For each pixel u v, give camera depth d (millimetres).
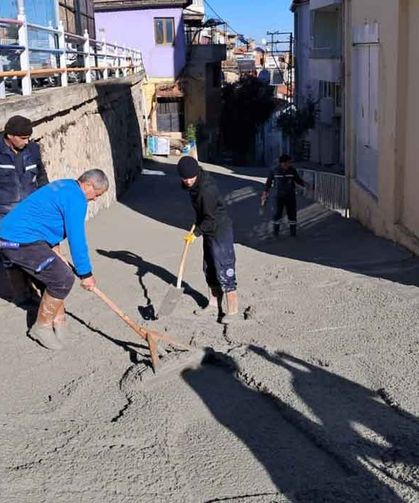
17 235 5320
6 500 3627
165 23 35906
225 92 41094
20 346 5742
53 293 5523
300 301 7086
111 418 4590
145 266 9031
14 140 6105
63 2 15812
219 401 4871
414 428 4391
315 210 15469
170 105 36844
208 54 36531
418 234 9297
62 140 11477
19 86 10000
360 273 8281
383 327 6176
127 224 13531
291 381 5082
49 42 11773
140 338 5988
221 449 4223
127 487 3791
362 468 3955
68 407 4723
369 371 5250
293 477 3920
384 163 10617
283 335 6055
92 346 5797
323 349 5703
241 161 41562
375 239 10766
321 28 33438
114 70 20703
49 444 4211
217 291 6785
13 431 4355
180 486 3814
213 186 6422
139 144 25781
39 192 5344
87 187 5301
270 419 4617
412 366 5305
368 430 4375
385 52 10344
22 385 5051
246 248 10773
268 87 41375
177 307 6965
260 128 45031
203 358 5477
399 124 9844
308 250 10672
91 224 13062
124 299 7273
